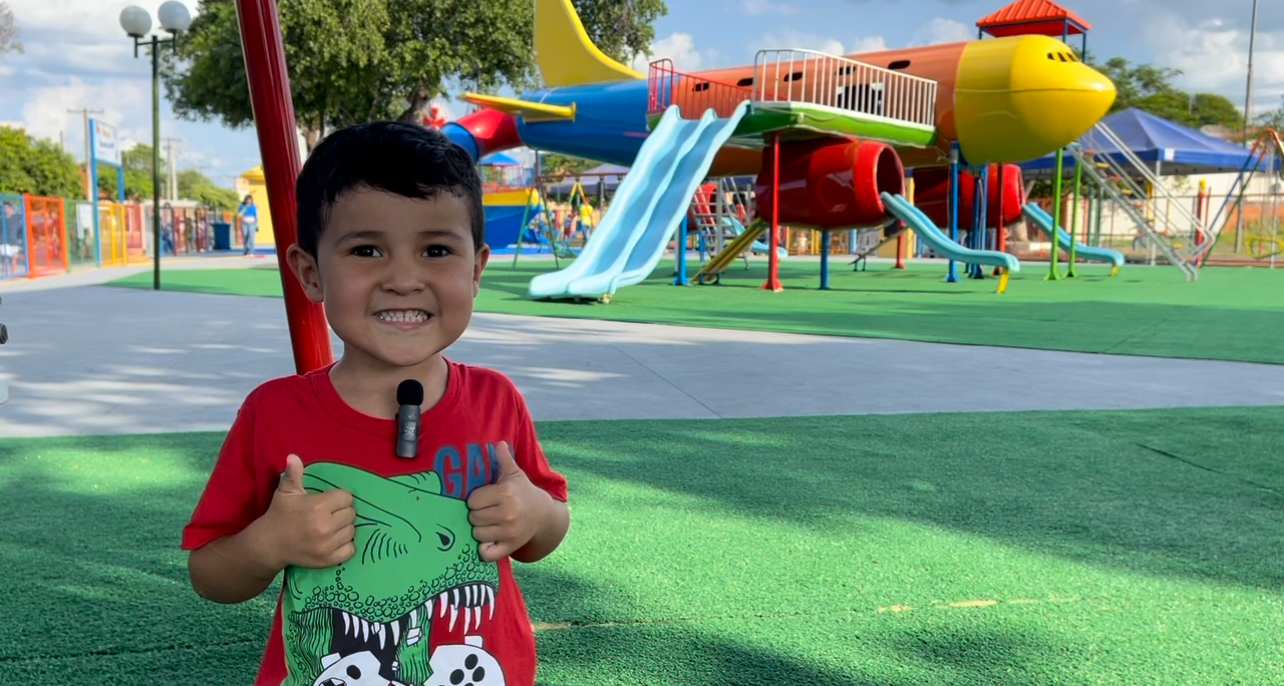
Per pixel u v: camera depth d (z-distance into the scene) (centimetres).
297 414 131
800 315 1152
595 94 2102
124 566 281
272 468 130
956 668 224
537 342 848
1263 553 306
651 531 321
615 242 1405
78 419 499
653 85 1794
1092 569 290
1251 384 644
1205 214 3269
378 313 124
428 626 129
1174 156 2677
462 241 127
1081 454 437
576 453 428
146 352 762
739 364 721
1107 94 1691
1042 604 263
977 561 296
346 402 131
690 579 277
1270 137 2508
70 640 230
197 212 3816
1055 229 1967
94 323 983
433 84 2689
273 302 1272
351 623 127
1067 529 328
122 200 3100
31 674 213
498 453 135
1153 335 942
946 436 471
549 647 232
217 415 511
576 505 349
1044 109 1680
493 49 2639
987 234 2419
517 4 2658
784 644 235
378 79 2664
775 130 1544
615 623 246
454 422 135
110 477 382
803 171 1594
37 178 3691
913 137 1730
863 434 474
